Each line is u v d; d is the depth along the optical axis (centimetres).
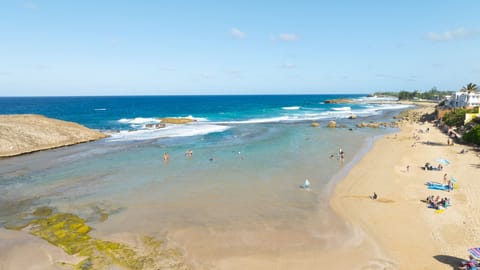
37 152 3838
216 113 10388
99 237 1672
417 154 3725
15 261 1416
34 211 2025
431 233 1731
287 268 1423
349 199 2259
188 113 10362
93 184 2602
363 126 6512
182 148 4128
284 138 4947
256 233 1748
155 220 1905
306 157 3597
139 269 1374
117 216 1956
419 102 16412
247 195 2355
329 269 1416
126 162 3362
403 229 1786
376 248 1588
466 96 7375
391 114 9944
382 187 2511
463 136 4422
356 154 3762
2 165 3197
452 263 1449
